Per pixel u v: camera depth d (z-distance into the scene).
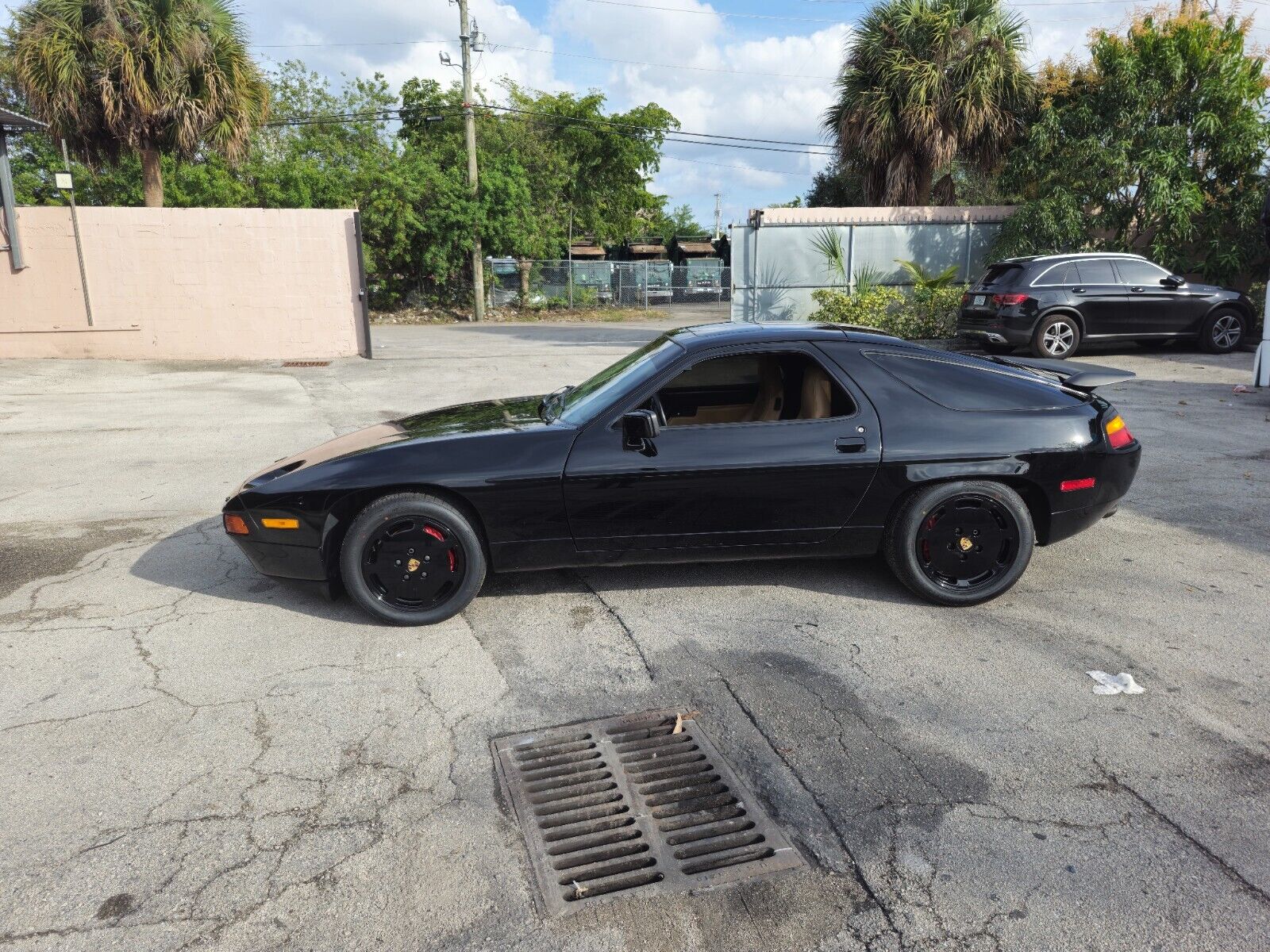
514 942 2.09
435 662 3.56
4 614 4.06
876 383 3.99
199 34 16.28
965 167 18.45
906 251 16.97
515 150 34.50
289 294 15.16
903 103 16.06
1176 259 15.07
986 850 2.39
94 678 3.43
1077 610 4.00
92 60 15.96
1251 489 5.94
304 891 2.26
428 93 36.22
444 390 11.23
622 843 2.44
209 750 2.91
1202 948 2.04
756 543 3.98
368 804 2.63
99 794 2.67
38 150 27.94
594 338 20.06
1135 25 15.36
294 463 4.14
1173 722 3.03
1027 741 2.92
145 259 14.58
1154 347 13.91
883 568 4.56
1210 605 4.04
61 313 14.36
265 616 4.02
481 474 3.77
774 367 4.33
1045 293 12.30
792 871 2.32
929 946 2.06
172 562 4.74
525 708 3.20
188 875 2.32
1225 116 14.57
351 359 15.12
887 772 2.76
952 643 3.68
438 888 2.27
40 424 8.87
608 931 2.12
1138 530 5.13
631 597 4.21
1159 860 2.34
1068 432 4.00
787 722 3.07
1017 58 15.95
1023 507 3.96
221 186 27.31
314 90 35.84
